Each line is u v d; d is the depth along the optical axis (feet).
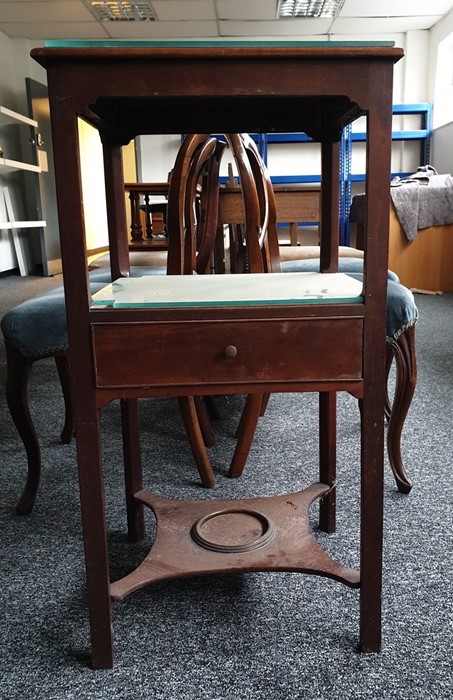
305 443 5.45
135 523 3.79
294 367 2.56
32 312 4.09
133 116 3.47
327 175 3.68
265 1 16.76
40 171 19.70
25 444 4.22
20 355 4.08
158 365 2.52
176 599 3.22
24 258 21.81
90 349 2.50
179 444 5.55
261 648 2.81
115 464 5.11
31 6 17.26
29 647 2.87
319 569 2.89
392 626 2.94
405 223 14.10
